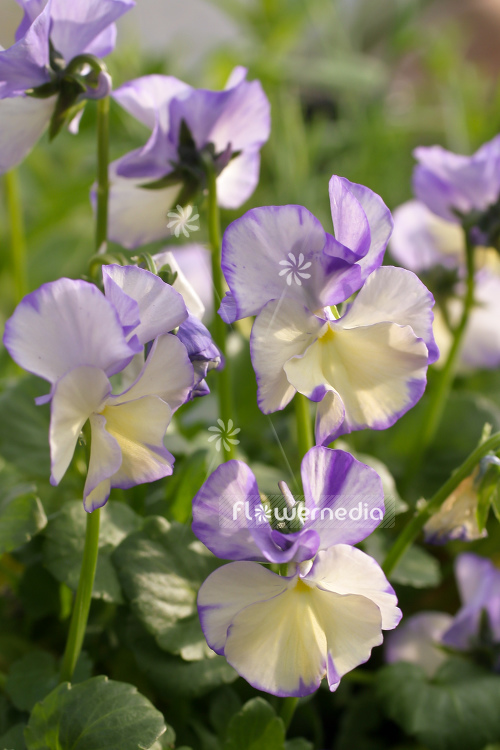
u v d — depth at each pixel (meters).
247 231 0.27
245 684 0.33
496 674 0.36
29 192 0.74
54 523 0.33
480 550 0.43
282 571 0.27
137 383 0.27
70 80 0.32
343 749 0.35
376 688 0.35
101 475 0.27
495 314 0.48
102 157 0.33
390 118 0.79
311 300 0.27
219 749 0.32
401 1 0.91
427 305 0.27
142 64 0.73
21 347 0.26
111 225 0.35
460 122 0.73
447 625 0.37
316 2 0.79
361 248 0.27
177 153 0.34
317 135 0.71
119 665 0.34
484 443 0.30
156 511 0.35
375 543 0.37
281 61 0.72
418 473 0.44
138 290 0.27
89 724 0.29
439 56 0.83
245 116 0.34
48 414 0.38
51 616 0.35
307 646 0.27
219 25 1.08
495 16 1.00
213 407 0.43
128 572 0.31
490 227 0.38
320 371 0.27
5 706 0.33
